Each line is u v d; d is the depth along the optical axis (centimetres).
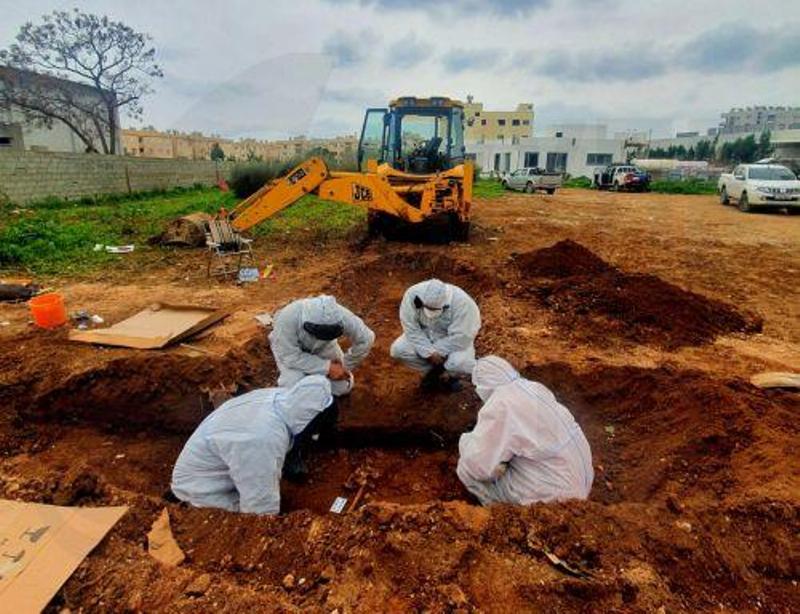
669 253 1070
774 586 253
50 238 1003
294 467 398
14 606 221
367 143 1141
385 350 591
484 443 331
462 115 1128
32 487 308
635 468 389
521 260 880
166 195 2011
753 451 358
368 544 266
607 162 5112
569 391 491
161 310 614
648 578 249
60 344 527
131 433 455
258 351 538
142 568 249
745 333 629
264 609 228
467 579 247
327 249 1027
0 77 1708
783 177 1814
